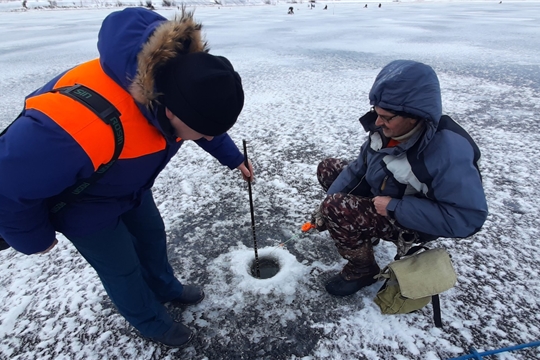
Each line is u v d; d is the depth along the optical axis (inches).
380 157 71.8
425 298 75.0
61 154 41.3
